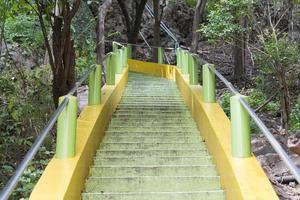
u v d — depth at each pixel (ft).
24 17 30.68
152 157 13.83
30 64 31.53
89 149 12.73
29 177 14.76
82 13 35.22
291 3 32.32
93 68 15.92
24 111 20.43
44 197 8.42
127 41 51.19
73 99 10.71
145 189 11.93
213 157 13.50
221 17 31.89
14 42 31.68
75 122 10.78
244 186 9.25
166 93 28.27
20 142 18.65
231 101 10.91
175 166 12.87
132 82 33.12
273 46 27.40
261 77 32.91
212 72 16.74
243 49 41.98
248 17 32.37
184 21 60.29
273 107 30.68
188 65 25.50
